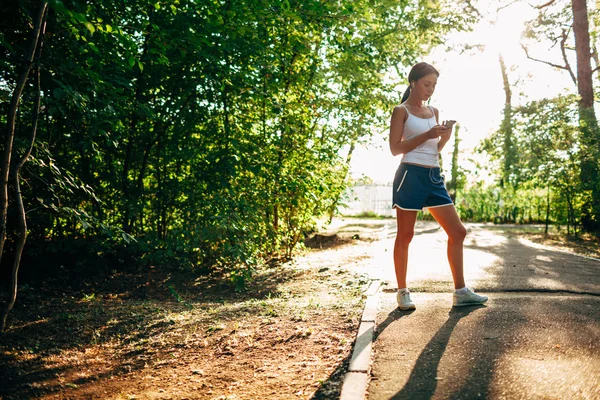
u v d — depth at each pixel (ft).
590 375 8.79
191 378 10.47
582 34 49.60
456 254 13.92
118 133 20.39
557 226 50.75
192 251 23.31
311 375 9.92
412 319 12.88
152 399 9.45
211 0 18.88
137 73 21.25
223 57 21.03
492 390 8.36
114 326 14.57
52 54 15.23
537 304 13.94
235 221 20.89
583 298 14.84
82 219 14.98
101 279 21.42
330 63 32.78
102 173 22.06
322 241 39.88
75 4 13.53
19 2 12.98
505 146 44.27
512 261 24.67
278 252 30.58
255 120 24.11
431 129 13.00
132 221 22.43
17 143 14.24
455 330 11.64
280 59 22.94
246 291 20.61
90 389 10.14
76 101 14.82
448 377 9.02
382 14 35.04
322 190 25.66
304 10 20.49
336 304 15.80
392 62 36.04
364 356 10.39
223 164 21.83
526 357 9.73
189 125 22.45
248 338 12.82
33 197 18.98
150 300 18.78
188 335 13.55
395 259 14.05
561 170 41.60
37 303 16.90
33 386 10.20
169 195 22.59
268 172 23.45
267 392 9.29
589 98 49.24
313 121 31.65
